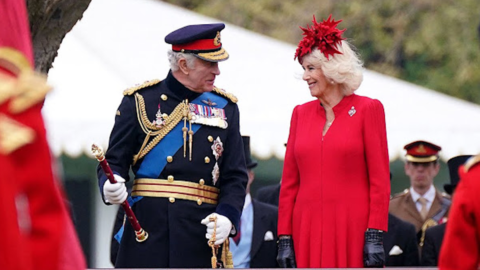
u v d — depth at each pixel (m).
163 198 21.55
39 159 11.41
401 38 77.38
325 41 21.38
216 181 21.98
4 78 11.61
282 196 22.11
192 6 81.06
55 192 11.55
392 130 47.53
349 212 21.22
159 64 46.91
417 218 33.59
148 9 49.84
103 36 47.84
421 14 77.75
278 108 45.66
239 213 21.66
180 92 22.00
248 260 30.17
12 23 12.27
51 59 20.86
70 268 12.38
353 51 21.73
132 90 21.95
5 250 10.89
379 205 21.06
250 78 47.28
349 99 21.66
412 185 33.91
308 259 21.44
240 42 50.12
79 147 43.56
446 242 14.27
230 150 22.25
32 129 11.40
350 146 21.23
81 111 44.19
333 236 21.22
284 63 48.59
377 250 20.92
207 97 22.31
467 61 76.31
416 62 77.50
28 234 11.46
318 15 78.06
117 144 21.66
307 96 46.72
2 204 10.91
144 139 21.72
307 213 21.50
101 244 48.56
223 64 48.34
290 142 22.27
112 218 48.56
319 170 21.42
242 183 22.06
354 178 21.30
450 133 47.44
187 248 21.45
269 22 78.69
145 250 21.44
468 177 14.20
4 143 11.11
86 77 45.50
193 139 21.81
